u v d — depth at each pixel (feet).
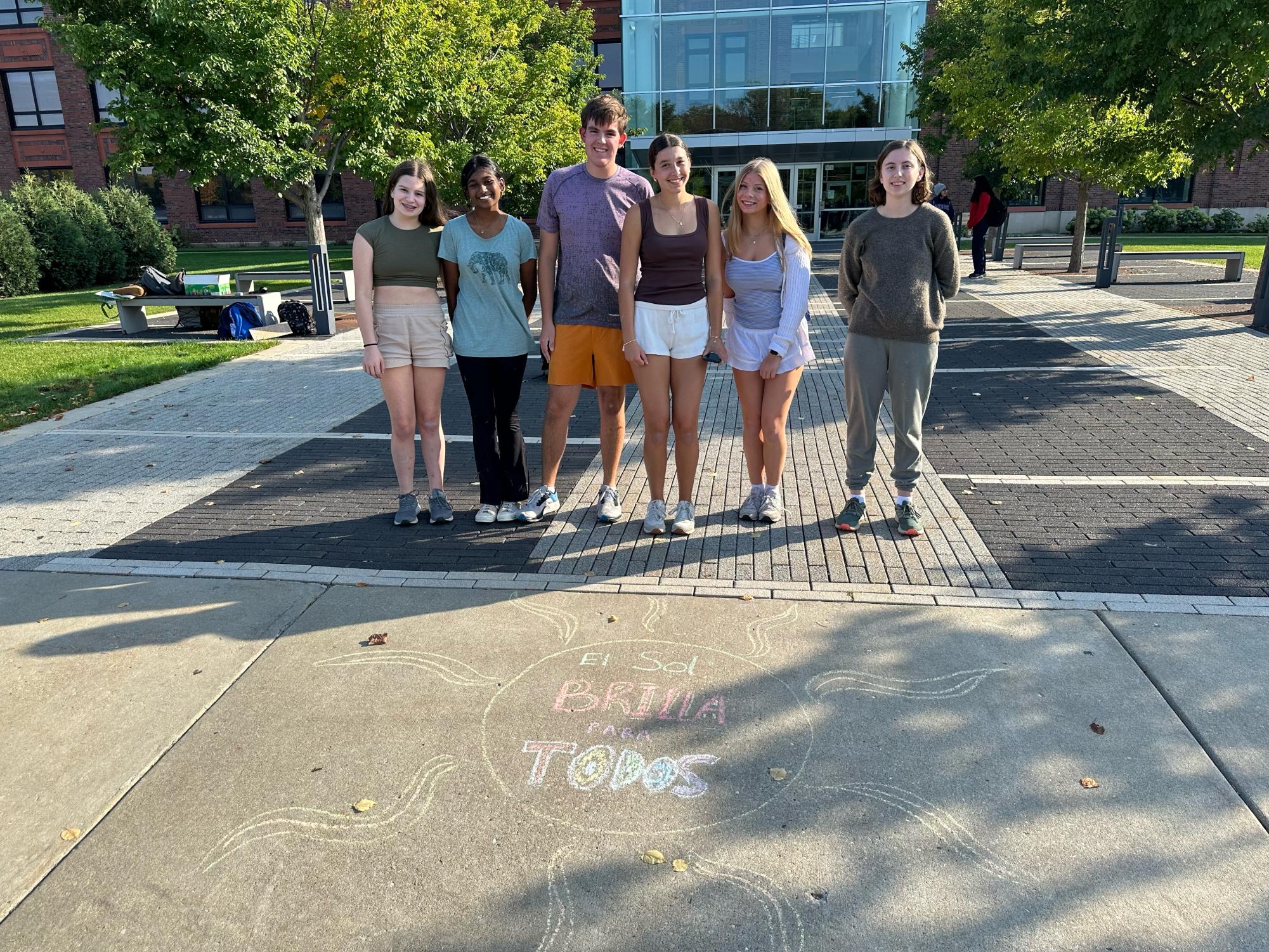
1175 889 7.20
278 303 43.42
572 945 6.84
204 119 38.78
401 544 14.76
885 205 13.80
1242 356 28.66
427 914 7.18
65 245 66.90
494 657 11.03
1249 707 9.55
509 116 57.31
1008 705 9.73
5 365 33.04
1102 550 13.73
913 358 13.97
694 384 14.17
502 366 14.89
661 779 8.73
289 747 9.32
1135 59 33.58
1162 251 62.08
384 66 42.57
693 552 14.12
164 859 7.83
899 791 8.46
